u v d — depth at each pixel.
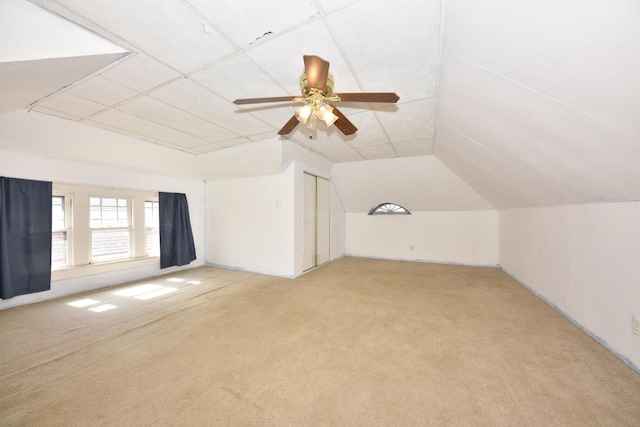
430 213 5.79
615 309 1.98
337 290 3.73
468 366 1.85
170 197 4.78
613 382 1.65
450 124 2.81
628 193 1.75
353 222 6.64
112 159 3.91
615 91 1.06
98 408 1.47
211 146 4.12
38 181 3.28
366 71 2.04
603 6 0.80
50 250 3.37
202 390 1.62
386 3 1.37
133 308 3.03
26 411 1.44
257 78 2.15
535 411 1.43
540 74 1.28
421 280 4.27
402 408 1.47
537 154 2.08
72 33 1.62
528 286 3.72
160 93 2.38
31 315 2.83
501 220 5.02
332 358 1.98
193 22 1.52
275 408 1.47
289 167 4.43
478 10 1.18
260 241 4.78
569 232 2.63
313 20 1.50
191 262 5.27
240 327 2.52
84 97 2.43
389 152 4.51
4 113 2.63
